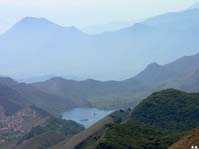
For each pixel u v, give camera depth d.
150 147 164.75
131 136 181.50
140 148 164.88
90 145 198.00
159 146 163.00
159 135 185.25
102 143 171.38
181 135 171.00
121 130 187.88
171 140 165.62
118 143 169.25
